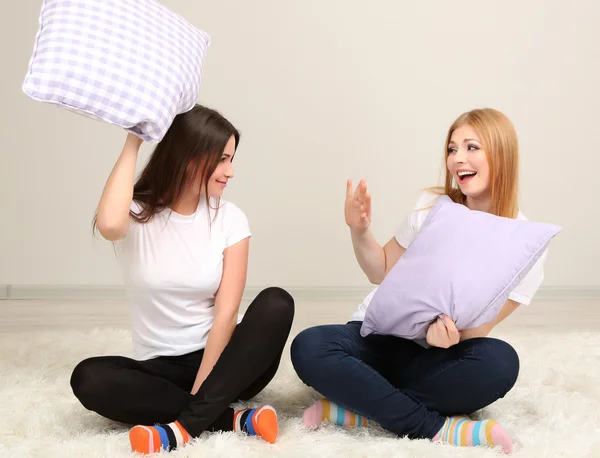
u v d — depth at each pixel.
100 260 4.18
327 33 4.31
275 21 4.26
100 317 3.51
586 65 4.56
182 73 1.63
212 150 1.70
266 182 4.30
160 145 1.74
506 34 4.47
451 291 1.60
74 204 4.14
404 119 4.39
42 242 4.11
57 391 1.99
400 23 4.37
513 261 1.61
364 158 4.38
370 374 1.65
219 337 1.68
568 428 1.75
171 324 1.75
